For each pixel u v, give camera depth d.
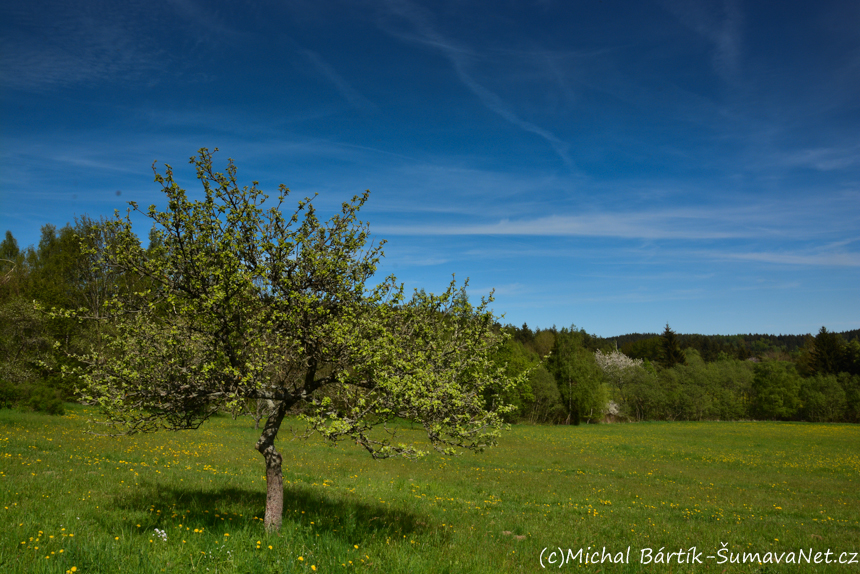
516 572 8.62
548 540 11.31
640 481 23.61
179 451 20.66
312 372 9.33
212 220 8.58
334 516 11.09
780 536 13.09
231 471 17.41
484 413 9.29
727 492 21.22
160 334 9.22
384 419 8.90
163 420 9.47
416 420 8.70
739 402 99.25
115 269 8.64
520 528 12.42
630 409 99.94
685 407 94.88
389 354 8.66
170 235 8.42
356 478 18.36
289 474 18.08
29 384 31.44
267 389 9.03
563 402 81.50
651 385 97.69
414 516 12.48
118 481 13.07
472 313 10.09
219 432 30.94
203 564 7.18
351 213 9.41
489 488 18.48
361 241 9.33
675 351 115.38
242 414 8.78
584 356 85.75
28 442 18.11
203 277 8.41
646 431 64.94
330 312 9.15
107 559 6.98
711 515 15.84
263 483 15.23
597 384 83.88
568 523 13.35
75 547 7.29
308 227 9.15
